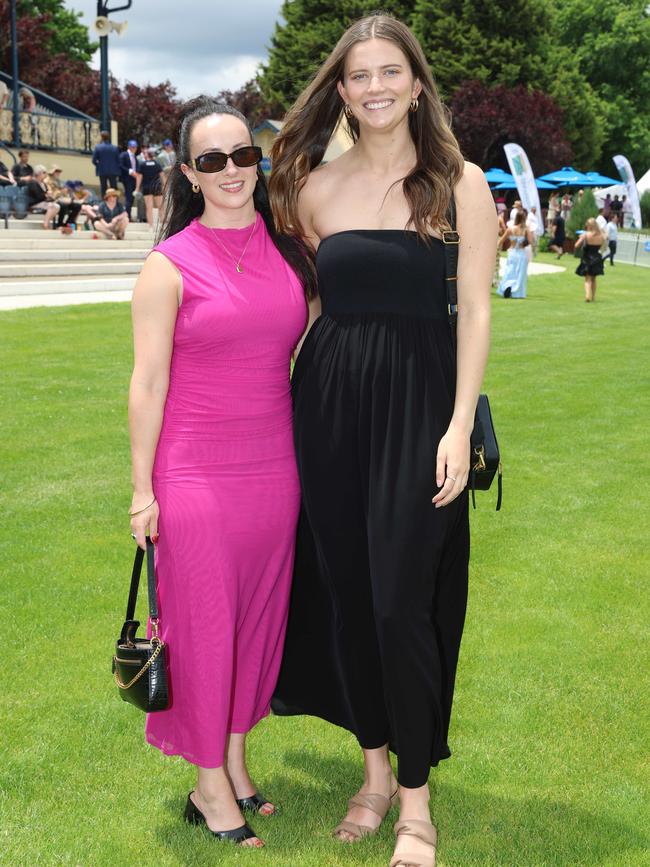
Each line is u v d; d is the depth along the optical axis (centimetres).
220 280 236
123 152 2136
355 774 285
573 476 595
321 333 244
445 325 240
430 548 235
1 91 2619
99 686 331
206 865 238
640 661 356
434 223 231
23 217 1916
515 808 265
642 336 1230
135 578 248
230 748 265
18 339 1020
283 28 4434
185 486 241
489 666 351
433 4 4278
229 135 236
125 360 926
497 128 4122
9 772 279
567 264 2616
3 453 609
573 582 429
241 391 241
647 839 251
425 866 236
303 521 265
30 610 388
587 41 5847
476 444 242
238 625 258
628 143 5759
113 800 267
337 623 258
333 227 244
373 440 235
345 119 265
